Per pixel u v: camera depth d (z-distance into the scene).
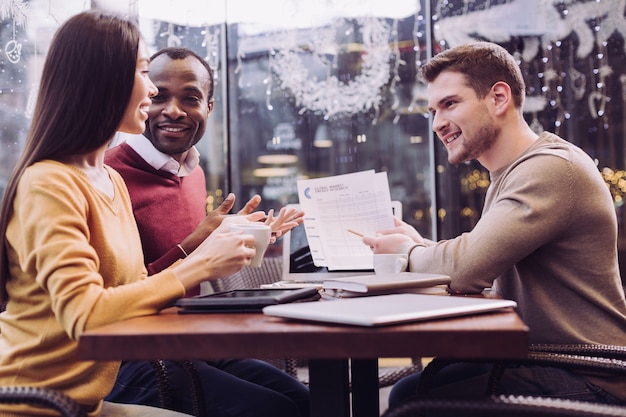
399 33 3.64
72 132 1.17
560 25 3.45
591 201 1.41
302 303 1.04
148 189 1.97
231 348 0.85
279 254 3.67
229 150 3.88
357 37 3.67
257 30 3.75
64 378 1.12
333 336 0.83
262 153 3.98
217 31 3.65
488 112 1.65
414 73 3.65
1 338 1.18
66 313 1.02
